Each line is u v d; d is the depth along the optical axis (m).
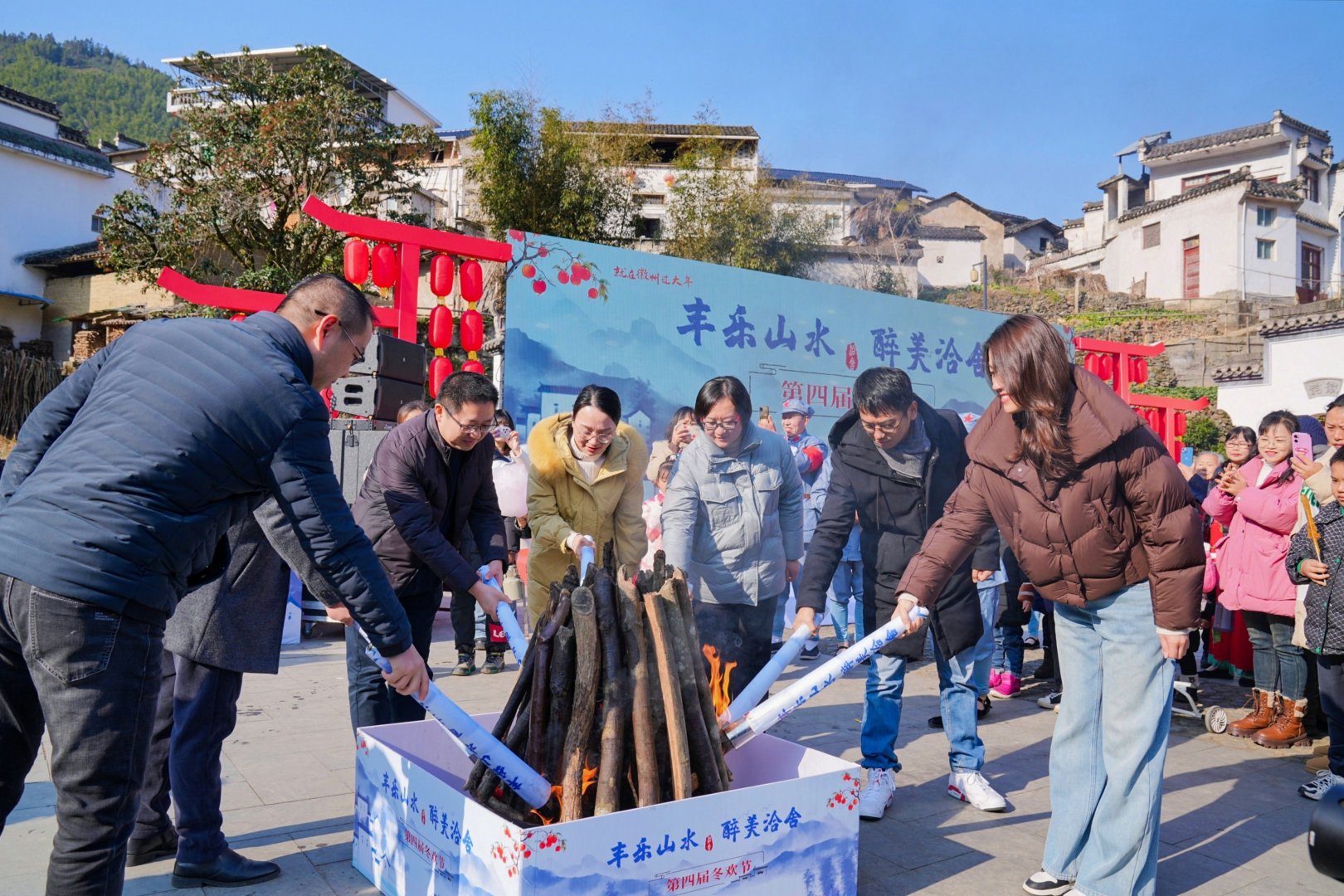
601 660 2.44
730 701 3.70
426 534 2.99
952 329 9.55
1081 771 2.78
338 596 2.16
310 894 2.56
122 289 23.89
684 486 3.75
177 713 2.56
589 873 2.02
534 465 3.87
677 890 2.16
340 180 18.28
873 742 3.50
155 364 2.00
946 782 3.87
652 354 7.29
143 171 18.19
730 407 3.63
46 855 2.76
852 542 6.71
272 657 2.63
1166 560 2.55
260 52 26.39
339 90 17.84
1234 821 3.52
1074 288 35.62
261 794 3.38
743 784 2.94
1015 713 5.27
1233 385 23.03
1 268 23.62
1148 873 2.64
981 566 3.54
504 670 5.86
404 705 3.17
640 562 4.09
